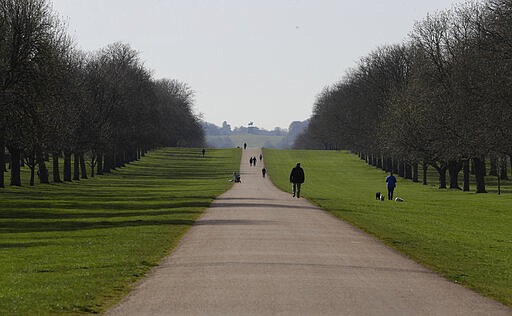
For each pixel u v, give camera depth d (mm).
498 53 90312
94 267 27531
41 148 100438
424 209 71562
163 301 20172
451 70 112188
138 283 23484
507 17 90688
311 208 65500
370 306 19625
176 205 70125
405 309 19344
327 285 23172
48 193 92250
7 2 81688
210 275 25188
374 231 44719
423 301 20719
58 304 19578
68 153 125750
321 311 18734
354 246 35844
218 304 19656
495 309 19812
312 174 182250
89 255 31734
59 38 101250
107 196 88000
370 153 179750
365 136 168000
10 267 28031
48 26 86938
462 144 102375
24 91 79438
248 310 18766
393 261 30422
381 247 35875
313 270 26672
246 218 52719
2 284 23438
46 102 84000
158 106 192625
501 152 97312
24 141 84375
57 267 27734
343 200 82375
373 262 29797
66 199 80875
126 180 142500
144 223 49719
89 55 150625
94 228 47625
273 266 27594
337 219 53469
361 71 186125
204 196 87812
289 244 35938
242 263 28453
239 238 38656
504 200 90500
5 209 65250
